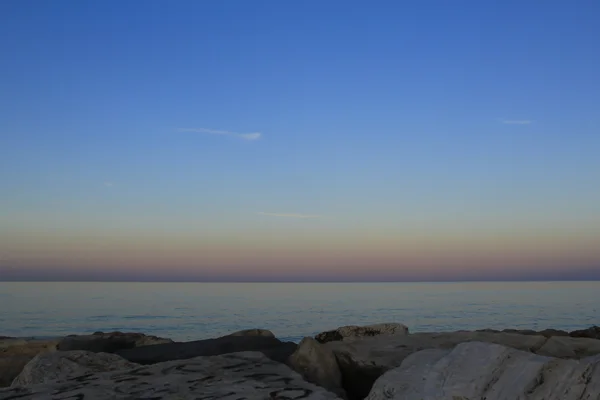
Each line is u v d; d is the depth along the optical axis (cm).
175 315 3681
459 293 7431
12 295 6588
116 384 599
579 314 3591
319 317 3525
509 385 452
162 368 668
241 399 537
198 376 627
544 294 6856
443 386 484
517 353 488
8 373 915
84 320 3319
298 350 757
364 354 759
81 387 588
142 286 11856
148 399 541
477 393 463
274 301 5481
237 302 5275
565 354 740
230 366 675
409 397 489
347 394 748
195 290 9088
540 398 423
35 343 1093
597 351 743
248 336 1009
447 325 2933
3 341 1103
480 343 528
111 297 6194
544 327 2778
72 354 771
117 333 1198
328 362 750
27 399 549
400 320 3250
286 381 605
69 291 8206
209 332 2678
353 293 7712
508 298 5834
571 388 415
